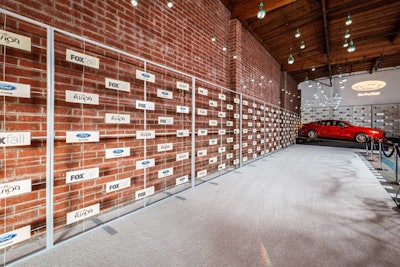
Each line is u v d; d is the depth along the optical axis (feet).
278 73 27.89
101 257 4.72
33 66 5.47
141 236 5.64
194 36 11.71
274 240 5.40
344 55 25.35
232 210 7.39
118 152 7.29
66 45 6.14
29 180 5.04
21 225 5.27
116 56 7.50
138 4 8.38
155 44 9.14
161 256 4.74
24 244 5.29
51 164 5.16
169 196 8.73
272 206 7.75
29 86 5.30
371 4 15.90
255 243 5.26
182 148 10.68
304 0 15.19
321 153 22.94
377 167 15.15
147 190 7.93
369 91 37.55
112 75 7.35
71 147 6.24
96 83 6.88
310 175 12.66
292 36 20.57
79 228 6.15
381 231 5.84
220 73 14.40
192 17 11.55
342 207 7.61
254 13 14.90
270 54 24.27
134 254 4.82
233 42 15.64
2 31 4.66
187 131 10.59
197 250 4.97
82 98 6.29
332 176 12.39
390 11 16.80
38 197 5.59
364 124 38.01
